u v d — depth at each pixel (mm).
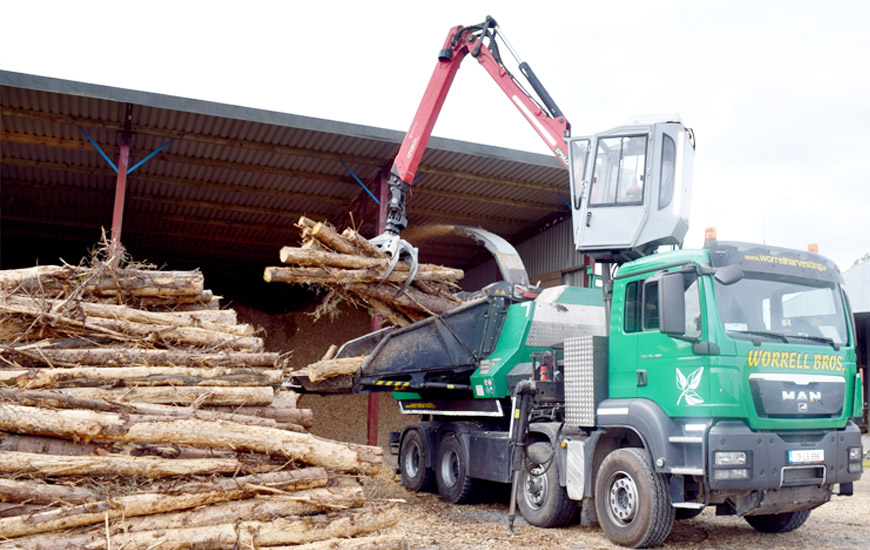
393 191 11742
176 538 4113
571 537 6773
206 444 4656
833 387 6438
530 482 7500
